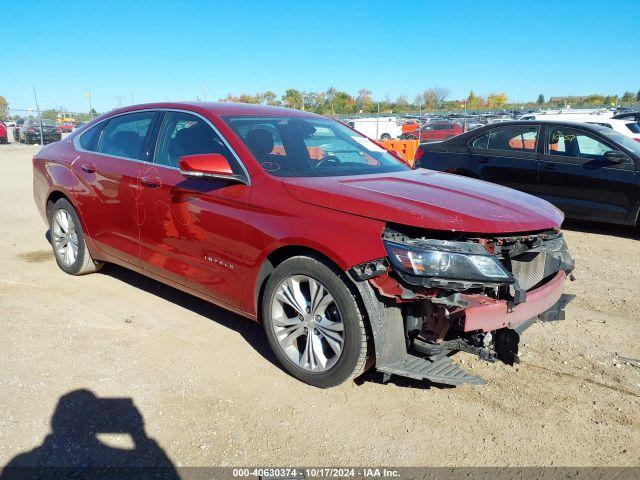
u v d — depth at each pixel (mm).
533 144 8180
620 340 4215
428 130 30641
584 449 2904
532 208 3465
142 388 3348
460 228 2961
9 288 4984
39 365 3572
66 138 5562
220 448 2830
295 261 3324
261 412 3145
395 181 3701
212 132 4000
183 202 3930
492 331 3205
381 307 3053
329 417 3117
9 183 12617
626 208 7395
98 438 2869
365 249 2998
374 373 3604
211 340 4027
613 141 7520
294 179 3547
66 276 5375
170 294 4945
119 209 4523
